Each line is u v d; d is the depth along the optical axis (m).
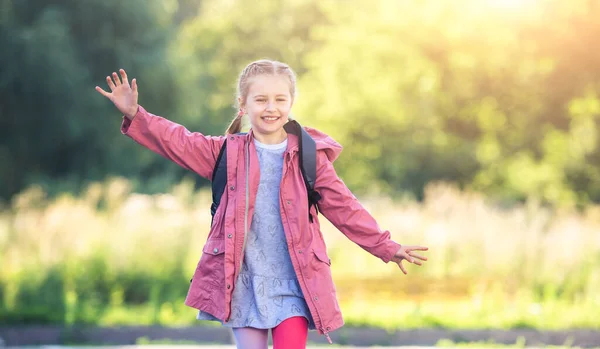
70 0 31.44
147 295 15.23
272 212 5.16
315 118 36.56
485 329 12.51
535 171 36.56
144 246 16.14
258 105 5.16
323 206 5.25
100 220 17.06
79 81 30.39
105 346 11.59
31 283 14.64
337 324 5.10
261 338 5.05
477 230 17.36
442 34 33.78
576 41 29.42
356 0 39.16
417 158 36.03
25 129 30.81
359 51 35.97
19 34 29.16
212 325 12.74
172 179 33.94
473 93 34.25
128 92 5.13
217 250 5.07
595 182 34.47
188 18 59.59
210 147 5.23
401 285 15.76
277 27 53.78
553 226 18.31
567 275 15.83
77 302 14.37
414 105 35.72
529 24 30.00
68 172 32.50
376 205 20.28
